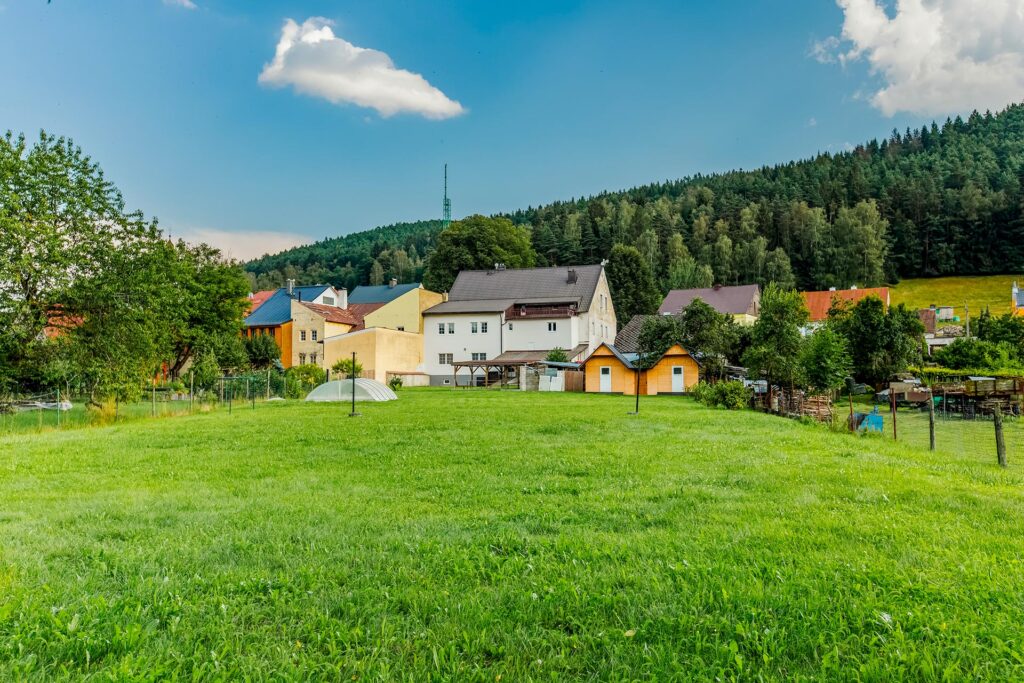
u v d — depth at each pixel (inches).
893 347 1408.7
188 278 1523.1
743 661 126.2
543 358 2012.8
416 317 2332.7
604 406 1047.6
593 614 150.6
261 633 141.4
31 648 129.5
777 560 193.2
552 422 716.7
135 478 368.2
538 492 315.6
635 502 284.5
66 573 182.7
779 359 1086.4
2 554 199.6
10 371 823.1
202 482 354.0
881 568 182.4
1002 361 1409.9
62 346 861.2
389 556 199.8
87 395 878.4
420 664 127.5
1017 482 350.6
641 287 2955.2
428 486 335.3
